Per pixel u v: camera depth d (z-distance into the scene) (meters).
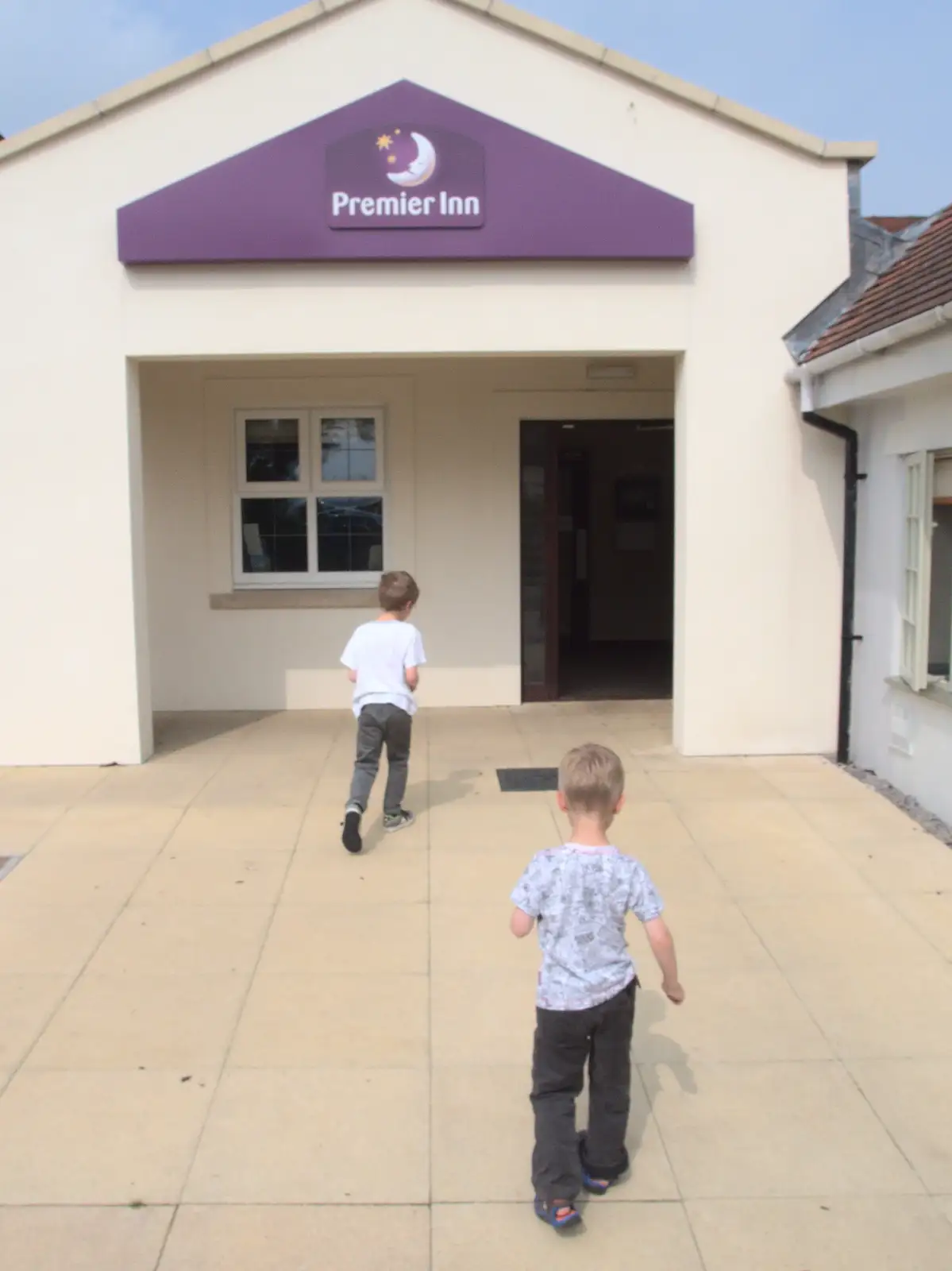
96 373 7.48
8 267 7.39
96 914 5.25
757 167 7.43
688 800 6.88
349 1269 2.99
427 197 7.23
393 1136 3.56
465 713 9.64
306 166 7.20
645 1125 3.62
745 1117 3.66
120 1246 3.07
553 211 7.27
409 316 7.42
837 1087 3.83
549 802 6.95
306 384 9.58
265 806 6.88
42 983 4.57
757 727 7.86
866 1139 3.54
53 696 7.73
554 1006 3.10
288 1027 4.22
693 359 7.54
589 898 3.14
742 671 7.81
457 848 6.12
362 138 7.18
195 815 6.71
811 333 7.52
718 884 5.57
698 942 4.94
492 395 9.63
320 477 9.77
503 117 7.32
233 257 7.25
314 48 7.24
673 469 13.84
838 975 4.62
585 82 7.32
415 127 7.18
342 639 9.77
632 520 13.91
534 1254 3.04
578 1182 3.09
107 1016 4.30
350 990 4.52
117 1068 3.94
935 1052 4.04
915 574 6.69
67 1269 2.98
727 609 7.75
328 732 8.91
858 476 7.56
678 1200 3.26
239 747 8.41
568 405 9.66
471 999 4.44
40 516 7.59
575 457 13.70
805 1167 3.41
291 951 4.87
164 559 9.66
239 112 7.28
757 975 4.62
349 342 7.43
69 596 7.66
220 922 5.16
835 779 7.29
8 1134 3.56
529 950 4.88
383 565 9.88
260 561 9.88
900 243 7.51
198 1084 3.84
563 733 8.81
